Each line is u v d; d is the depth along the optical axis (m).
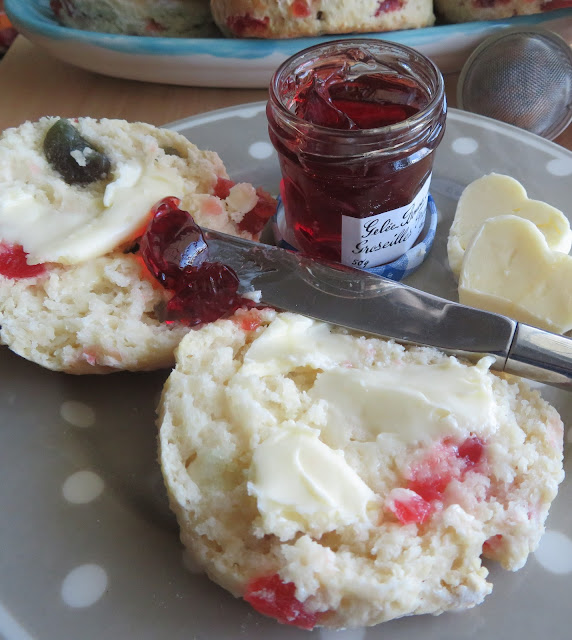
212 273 0.14
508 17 0.22
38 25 0.23
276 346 0.13
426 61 0.15
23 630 0.11
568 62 0.21
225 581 0.11
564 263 0.15
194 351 0.13
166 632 0.11
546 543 0.12
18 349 0.14
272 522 0.11
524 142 0.20
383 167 0.14
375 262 0.16
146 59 0.22
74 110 0.24
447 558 0.11
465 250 0.16
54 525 0.12
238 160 0.20
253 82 0.24
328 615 0.10
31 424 0.14
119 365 0.14
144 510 0.13
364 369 0.13
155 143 0.16
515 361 0.13
